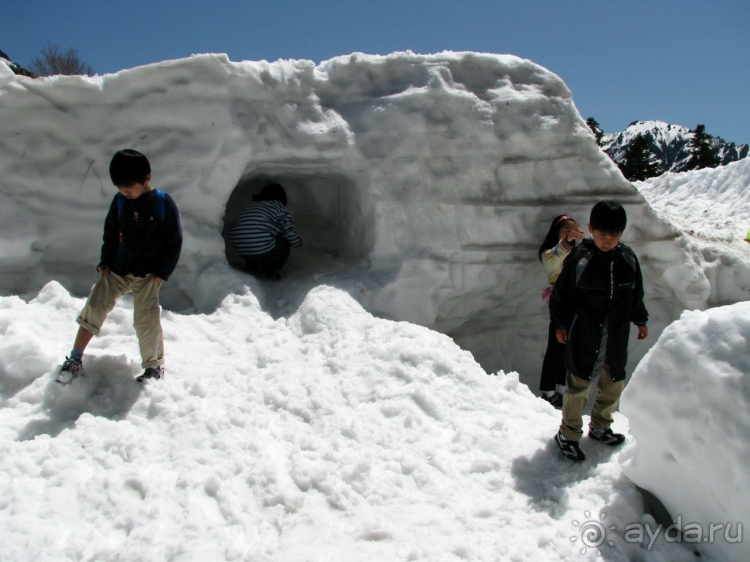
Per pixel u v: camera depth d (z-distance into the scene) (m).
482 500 2.83
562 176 5.38
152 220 3.38
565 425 3.17
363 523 2.59
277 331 4.45
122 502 2.61
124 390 3.41
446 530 2.60
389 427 3.36
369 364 3.91
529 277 5.49
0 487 2.62
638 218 5.49
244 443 3.07
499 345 5.85
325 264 5.70
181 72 4.71
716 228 8.31
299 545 2.45
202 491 2.71
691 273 5.60
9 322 3.72
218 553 2.38
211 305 4.78
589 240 3.22
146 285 3.44
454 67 5.30
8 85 4.55
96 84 4.68
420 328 4.36
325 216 6.27
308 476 2.86
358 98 5.22
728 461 2.31
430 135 5.11
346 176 5.51
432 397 3.60
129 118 4.74
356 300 4.83
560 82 5.44
